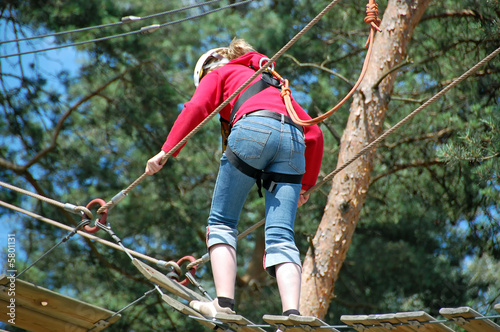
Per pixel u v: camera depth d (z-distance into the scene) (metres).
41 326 4.64
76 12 11.57
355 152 8.86
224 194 3.84
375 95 8.97
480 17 10.74
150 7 12.62
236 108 3.89
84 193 12.60
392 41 9.15
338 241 8.70
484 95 11.03
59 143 12.79
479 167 9.09
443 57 11.47
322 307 8.57
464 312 2.92
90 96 12.63
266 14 12.56
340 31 12.42
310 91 12.38
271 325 3.39
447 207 12.21
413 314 3.06
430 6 11.20
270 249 3.69
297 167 3.80
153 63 12.66
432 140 11.66
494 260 12.64
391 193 12.48
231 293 3.73
